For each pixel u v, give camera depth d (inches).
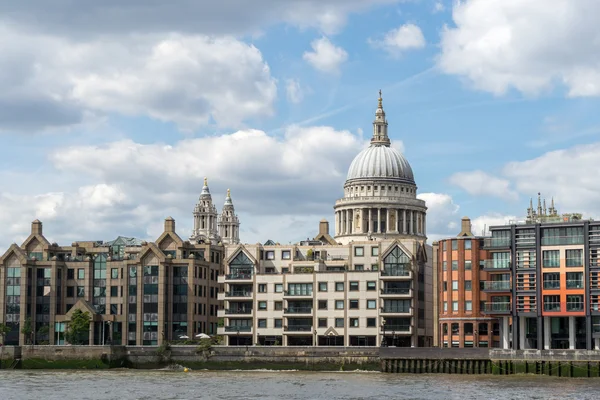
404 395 4948.3
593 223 6771.7
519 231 7037.4
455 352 6683.1
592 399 4724.4
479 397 4830.2
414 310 7751.0
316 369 7052.2
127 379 6161.4
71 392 5201.8
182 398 4854.8
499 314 7052.2
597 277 6712.6
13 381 5984.3
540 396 4877.0
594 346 6717.5
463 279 7539.4
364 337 7765.8
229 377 6333.7
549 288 6855.3
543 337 6904.5
